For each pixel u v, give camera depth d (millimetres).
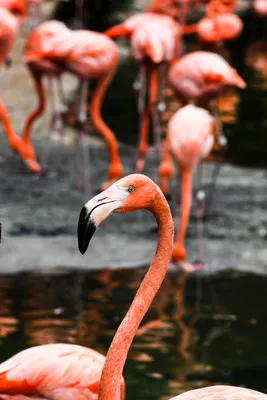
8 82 18969
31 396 5922
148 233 11180
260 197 12625
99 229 11234
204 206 12109
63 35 12898
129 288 9266
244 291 9305
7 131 13406
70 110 17453
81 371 5973
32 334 7859
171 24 14969
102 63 12852
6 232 10875
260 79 20781
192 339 7922
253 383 7023
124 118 17156
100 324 8148
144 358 7480
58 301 8773
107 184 12922
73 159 14266
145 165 14102
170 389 6887
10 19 13805
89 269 9906
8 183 12805
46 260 10141
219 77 12688
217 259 10359
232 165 14211
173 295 9125
